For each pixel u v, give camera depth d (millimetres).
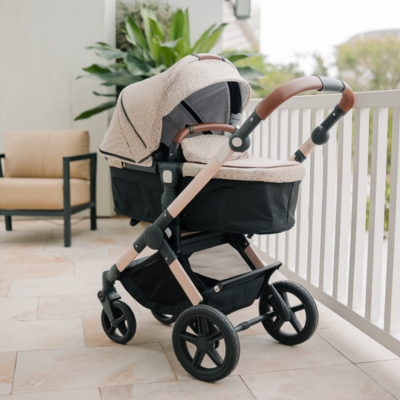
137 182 1837
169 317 2152
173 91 1647
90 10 4387
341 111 1757
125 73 3949
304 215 2443
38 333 2033
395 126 1665
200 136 1801
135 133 1730
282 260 2768
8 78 4402
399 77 8906
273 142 2867
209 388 1609
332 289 2182
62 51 4422
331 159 2150
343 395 1573
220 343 1963
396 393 1588
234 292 1734
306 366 1763
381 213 1805
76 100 4488
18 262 3121
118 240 3768
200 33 4754
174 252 1723
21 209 3537
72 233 3992
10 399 1528
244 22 10602
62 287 2631
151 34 4105
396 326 1739
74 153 3922
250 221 1613
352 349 1906
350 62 9094
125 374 1697
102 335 2023
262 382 1649
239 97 1944
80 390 1588
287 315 1875
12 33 4359
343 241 2070
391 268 1708
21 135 4023
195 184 1575
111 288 1965
